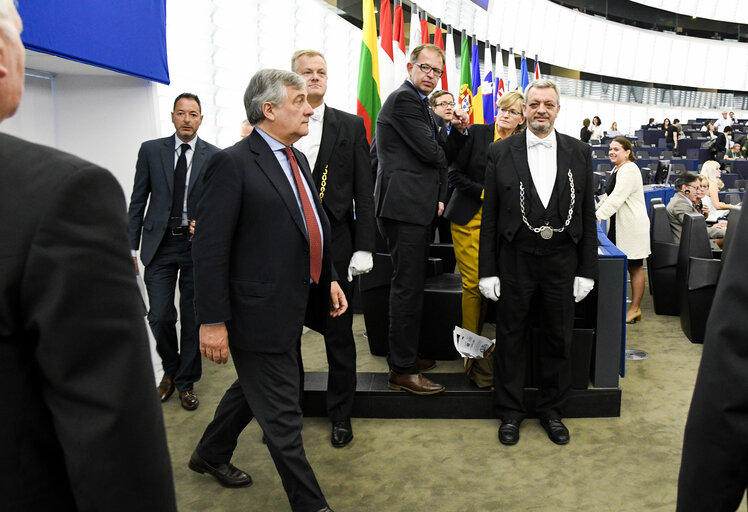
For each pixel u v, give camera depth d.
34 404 0.71
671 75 22.72
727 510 0.89
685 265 4.32
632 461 2.50
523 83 9.88
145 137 3.20
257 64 4.35
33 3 2.03
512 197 2.60
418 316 2.88
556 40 18.31
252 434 2.82
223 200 1.84
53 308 0.68
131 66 2.70
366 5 4.77
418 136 2.66
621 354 2.96
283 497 2.27
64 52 2.20
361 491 2.29
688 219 4.36
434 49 2.72
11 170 0.70
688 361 3.81
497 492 2.28
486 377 2.97
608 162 11.32
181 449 2.64
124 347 0.74
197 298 1.86
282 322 1.89
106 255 0.73
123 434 0.73
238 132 4.30
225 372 3.62
